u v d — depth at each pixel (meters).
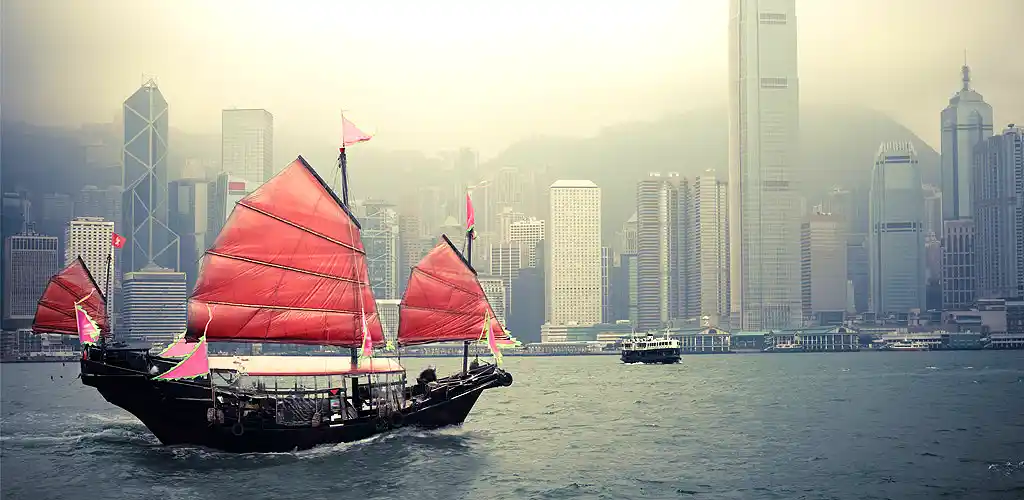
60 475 35.97
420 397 45.06
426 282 49.34
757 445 44.47
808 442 45.56
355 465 37.59
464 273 50.56
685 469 37.97
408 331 48.50
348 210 44.12
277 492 33.06
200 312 40.34
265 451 39.78
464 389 46.22
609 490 33.91
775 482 35.41
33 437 45.75
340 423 41.38
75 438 45.34
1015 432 49.19
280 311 41.91
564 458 40.34
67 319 54.09
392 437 43.41
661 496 32.97
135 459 38.75
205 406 39.22
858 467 38.53
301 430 40.22
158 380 39.22
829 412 59.81
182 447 40.41
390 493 33.09
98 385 39.66
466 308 50.25
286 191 42.34
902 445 44.47
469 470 37.16
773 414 58.44
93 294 54.34
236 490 33.31
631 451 42.47
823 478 36.19
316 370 41.97
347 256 43.69
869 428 51.03
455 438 44.94
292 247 42.28
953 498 32.75
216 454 39.62
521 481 35.31
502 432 48.59
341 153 45.75
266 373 40.50
